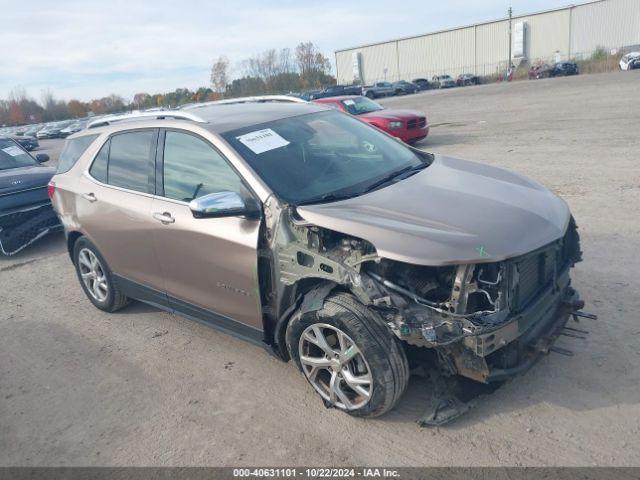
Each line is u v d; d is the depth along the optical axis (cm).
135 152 450
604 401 328
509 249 293
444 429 321
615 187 753
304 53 7994
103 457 333
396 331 295
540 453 294
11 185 750
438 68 7019
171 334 483
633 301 435
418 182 379
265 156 378
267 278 358
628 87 2303
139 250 444
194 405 374
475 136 1405
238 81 7462
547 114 1688
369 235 302
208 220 375
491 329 286
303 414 351
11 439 362
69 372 438
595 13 5806
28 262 747
